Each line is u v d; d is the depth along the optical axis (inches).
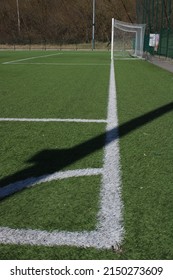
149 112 234.8
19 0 1998.0
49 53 1215.6
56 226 96.0
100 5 1930.4
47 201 109.7
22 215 101.8
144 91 332.2
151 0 948.6
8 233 93.1
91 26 1904.5
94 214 102.0
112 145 163.6
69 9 1975.9
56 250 86.0
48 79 440.1
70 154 151.6
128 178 126.1
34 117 221.1
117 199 110.7
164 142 167.2
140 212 102.8
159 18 881.5
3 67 630.5
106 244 88.0
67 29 1934.1
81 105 262.1
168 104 262.4
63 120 213.0
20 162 142.0
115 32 1280.8
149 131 187.2
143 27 988.6
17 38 1883.6
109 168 135.5
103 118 218.8
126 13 1898.4
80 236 91.4
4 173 131.0
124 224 96.7
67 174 130.1
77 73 518.9
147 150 155.8
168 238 90.0
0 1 1982.0
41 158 146.5
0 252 85.7
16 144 165.2
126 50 1309.1
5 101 279.9
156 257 83.3
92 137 176.7
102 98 292.4
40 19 1964.8
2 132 185.8
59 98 293.3
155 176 127.3
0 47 1702.8
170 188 117.4
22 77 466.0
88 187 119.2
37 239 90.4
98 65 684.7
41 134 182.1
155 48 903.1
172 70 569.0
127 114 230.1
